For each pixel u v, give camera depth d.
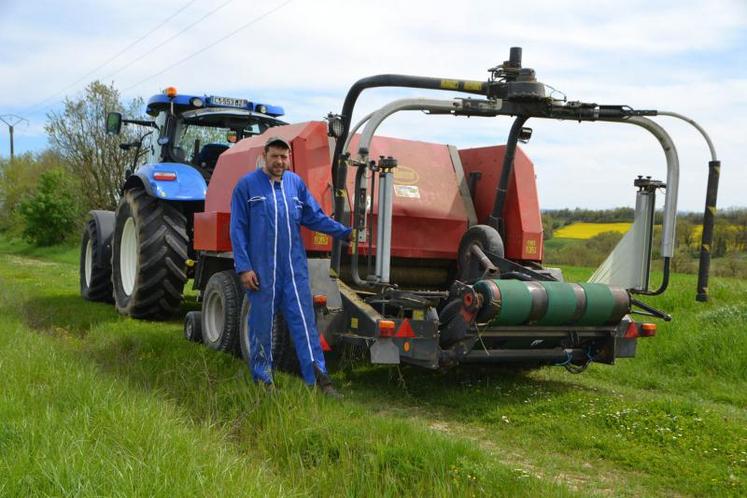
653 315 5.53
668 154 5.45
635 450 4.03
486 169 6.30
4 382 4.19
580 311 5.06
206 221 6.42
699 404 5.15
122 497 2.59
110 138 26.44
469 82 5.19
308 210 5.02
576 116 5.35
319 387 4.80
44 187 29.22
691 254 14.34
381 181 4.91
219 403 4.38
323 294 5.16
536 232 6.11
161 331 6.84
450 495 3.06
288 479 3.26
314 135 5.57
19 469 2.77
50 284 11.85
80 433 3.25
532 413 4.78
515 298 4.78
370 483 3.14
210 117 8.38
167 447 3.15
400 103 4.95
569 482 3.61
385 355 4.82
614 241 18.72
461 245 6.05
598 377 6.29
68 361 4.97
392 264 6.21
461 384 5.66
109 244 9.28
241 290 5.90
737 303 8.32
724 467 3.78
